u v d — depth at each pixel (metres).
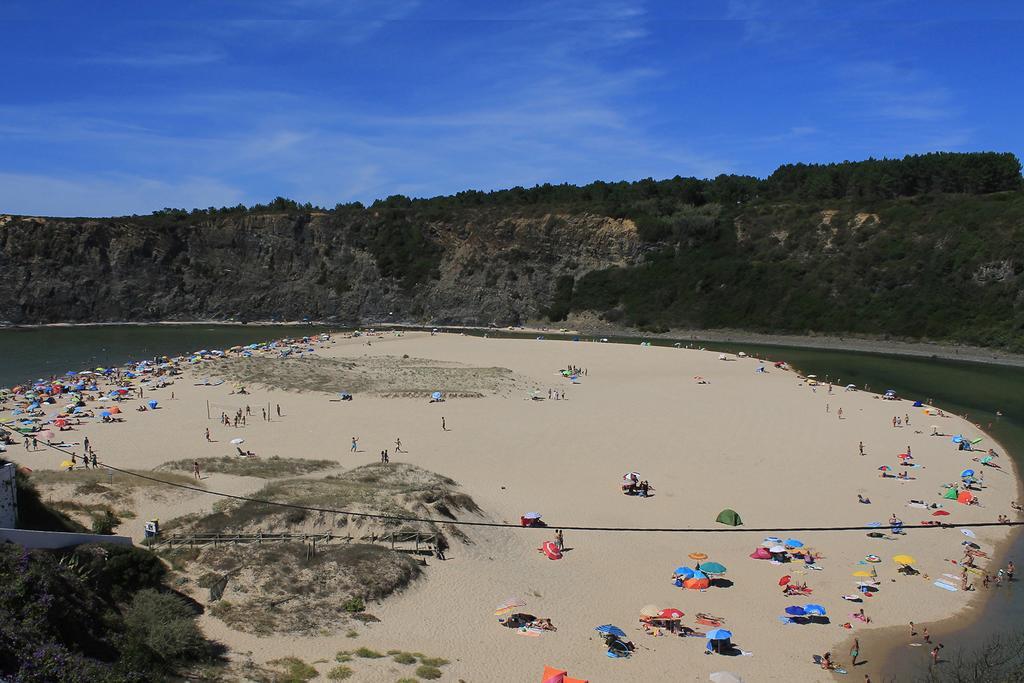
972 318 136.38
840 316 151.62
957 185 176.00
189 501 45.88
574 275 196.12
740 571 41.84
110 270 198.00
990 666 29.66
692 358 127.50
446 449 66.00
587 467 60.94
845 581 40.69
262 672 28.88
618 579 40.62
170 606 32.50
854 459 64.19
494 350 138.75
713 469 60.75
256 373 103.56
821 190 196.00
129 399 88.19
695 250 185.50
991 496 54.94
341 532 42.12
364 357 126.69
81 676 24.17
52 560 30.84
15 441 67.31
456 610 36.31
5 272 188.00
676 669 31.56
